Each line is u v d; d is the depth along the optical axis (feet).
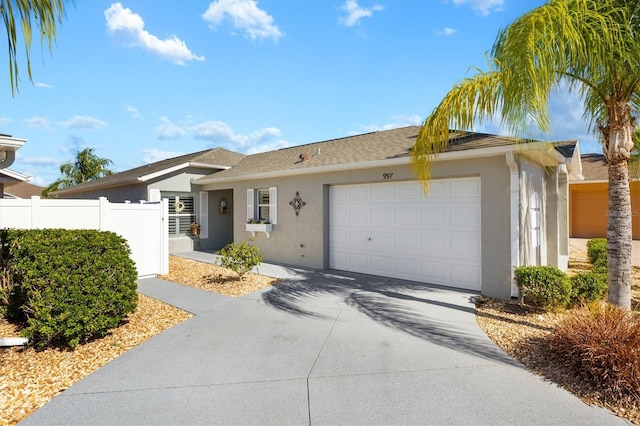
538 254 28.04
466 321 18.72
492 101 17.75
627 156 17.22
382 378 12.68
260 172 38.01
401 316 19.62
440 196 26.71
